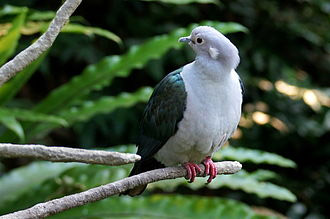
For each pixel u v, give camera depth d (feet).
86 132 37.04
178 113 15.81
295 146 43.45
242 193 40.60
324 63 45.98
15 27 19.47
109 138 38.88
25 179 22.15
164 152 16.81
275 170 42.32
